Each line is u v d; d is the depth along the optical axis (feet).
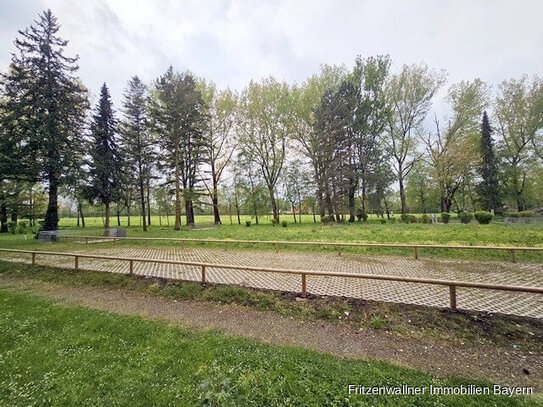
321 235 49.78
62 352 11.25
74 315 15.56
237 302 17.57
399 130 97.19
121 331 13.37
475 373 9.64
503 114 94.32
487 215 69.56
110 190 67.00
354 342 12.12
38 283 23.56
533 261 26.48
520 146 94.84
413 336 12.55
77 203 104.22
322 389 8.64
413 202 130.72
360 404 7.93
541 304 15.38
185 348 11.50
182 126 71.05
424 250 32.01
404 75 90.74
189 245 43.83
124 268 26.68
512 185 98.48
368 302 16.01
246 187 105.29
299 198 109.50
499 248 26.07
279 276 22.86
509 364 10.20
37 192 88.58
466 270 23.77
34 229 78.84
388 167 90.07
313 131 91.45
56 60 55.11
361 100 90.27
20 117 50.37
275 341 12.28
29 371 9.91
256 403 8.03
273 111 95.66
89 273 24.70
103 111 67.36
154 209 121.49
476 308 14.89
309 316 15.08
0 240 56.29
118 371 9.85
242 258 31.42
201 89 91.86
